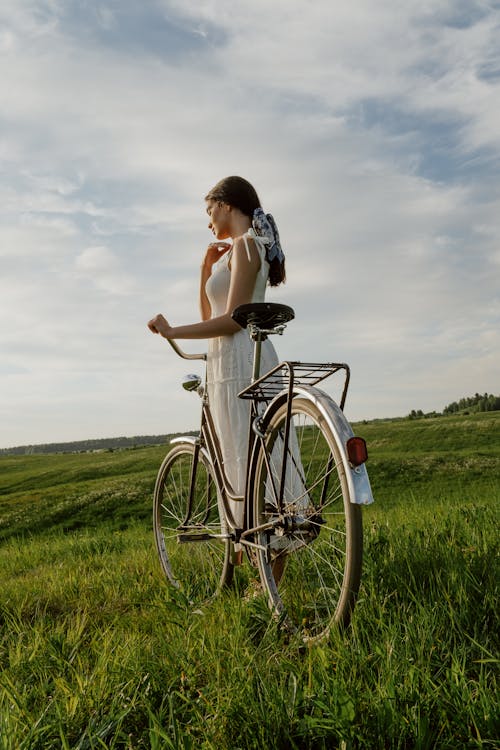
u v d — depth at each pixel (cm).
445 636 224
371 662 206
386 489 2753
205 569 399
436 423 6169
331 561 333
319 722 165
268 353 327
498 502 592
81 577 430
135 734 189
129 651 238
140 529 866
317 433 296
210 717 182
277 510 277
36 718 192
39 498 3322
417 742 156
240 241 323
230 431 323
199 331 315
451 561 304
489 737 158
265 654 231
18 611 338
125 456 6538
